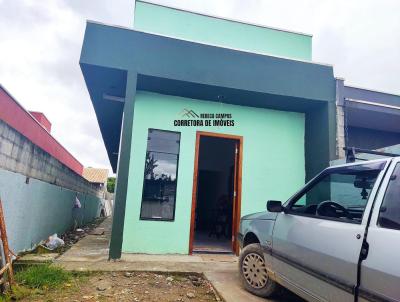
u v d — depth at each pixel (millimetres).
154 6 7941
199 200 13484
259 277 4566
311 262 3453
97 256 6277
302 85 7469
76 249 7031
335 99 7633
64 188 10516
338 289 3037
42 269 4863
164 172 7215
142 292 4527
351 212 3459
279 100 7590
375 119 8820
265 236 4473
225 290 4695
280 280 4059
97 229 13117
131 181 6934
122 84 7125
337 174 3850
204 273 5465
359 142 9609
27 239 6734
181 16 8055
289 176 7973
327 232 3320
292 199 4195
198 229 12594
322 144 7574
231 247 7820
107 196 32500
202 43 7020
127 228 6762
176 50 6840
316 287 3361
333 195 4137
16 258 5734
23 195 6262
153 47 6707
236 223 7473
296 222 3891
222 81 7000
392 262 2521
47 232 8461
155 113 7352
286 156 8055
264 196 7719
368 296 2684
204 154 12680
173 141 7391
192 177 7305
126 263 5770
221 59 7078
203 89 7125
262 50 8414
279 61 7430
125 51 6535
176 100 7539
